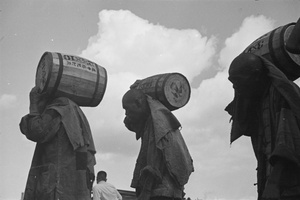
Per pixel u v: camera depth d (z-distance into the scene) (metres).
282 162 4.22
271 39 5.37
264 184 4.78
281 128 4.36
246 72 4.67
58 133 8.78
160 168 7.66
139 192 7.76
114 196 9.98
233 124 5.10
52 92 9.02
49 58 8.98
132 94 7.97
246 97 4.87
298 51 4.30
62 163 8.66
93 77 9.42
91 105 9.66
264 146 4.79
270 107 4.69
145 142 7.93
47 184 8.53
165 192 7.46
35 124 8.78
